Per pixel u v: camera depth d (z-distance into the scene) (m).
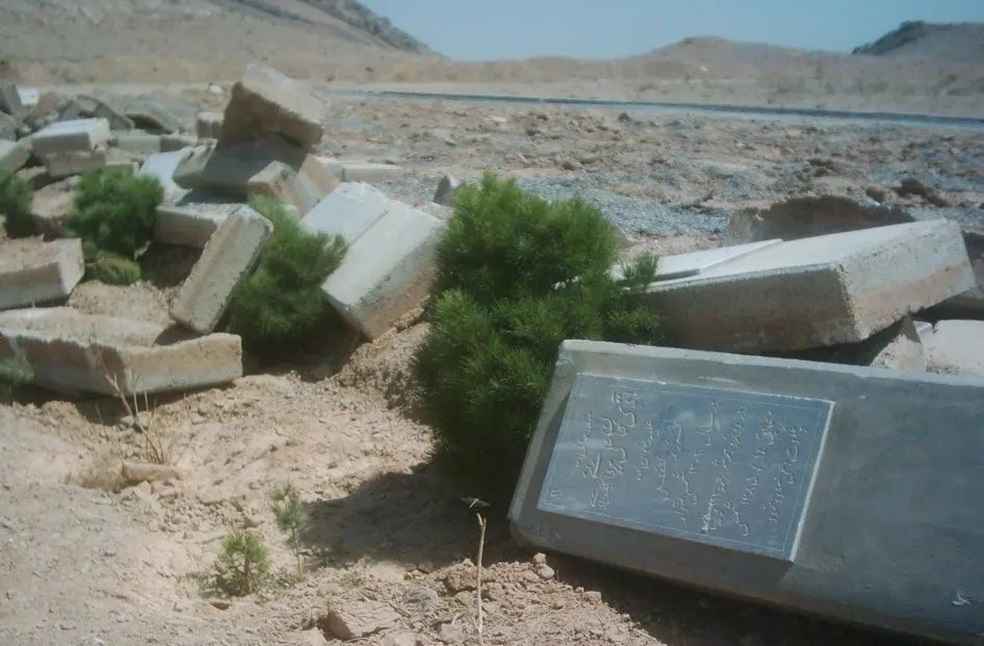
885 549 3.39
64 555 4.29
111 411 6.11
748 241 6.90
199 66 40.88
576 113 18.45
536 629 3.62
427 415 4.87
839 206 6.60
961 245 4.82
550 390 4.28
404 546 4.56
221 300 6.59
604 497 3.95
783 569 3.53
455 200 5.20
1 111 15.05
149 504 5.00
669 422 3.92
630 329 4.64
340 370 6.46
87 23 51.94
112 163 10.16
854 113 20.11
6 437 5.67
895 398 3.54
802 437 3.63
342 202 7.42
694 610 3.80
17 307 7.61
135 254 8.35
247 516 4.96
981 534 3.26
